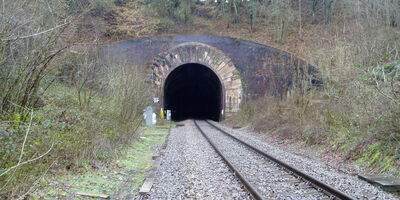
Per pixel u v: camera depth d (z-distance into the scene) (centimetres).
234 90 3294
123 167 970
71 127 934
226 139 1745
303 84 1848
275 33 3956
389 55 1422
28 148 698
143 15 4066
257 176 848
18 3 744
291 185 750
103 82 1251
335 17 3950
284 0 4216
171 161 1073
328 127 1429
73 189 680
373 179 789
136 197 657
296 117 1789
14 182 575
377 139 1044
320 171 909
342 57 1498
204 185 745
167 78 3438
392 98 1001
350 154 1086
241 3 4688
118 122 1293
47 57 784
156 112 3142
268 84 3150
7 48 733
